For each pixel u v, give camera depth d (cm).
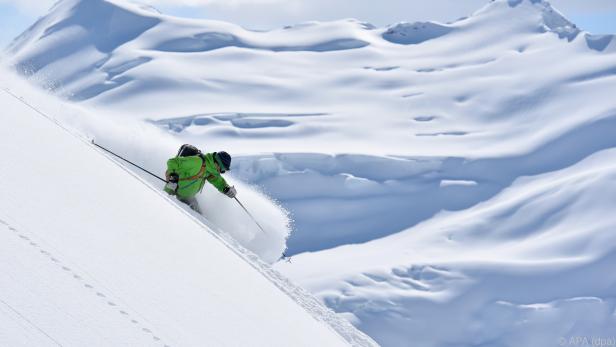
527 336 6831
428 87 19288
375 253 9700
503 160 13012
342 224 10844
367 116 17200
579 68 17812
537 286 7575
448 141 14988
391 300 7369
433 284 7800
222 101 19112
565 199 9788
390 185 11819
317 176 11569
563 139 13438
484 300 7406
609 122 13538
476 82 18925
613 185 9656
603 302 7125
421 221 10981
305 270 8975
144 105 18938
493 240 9462
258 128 15700
